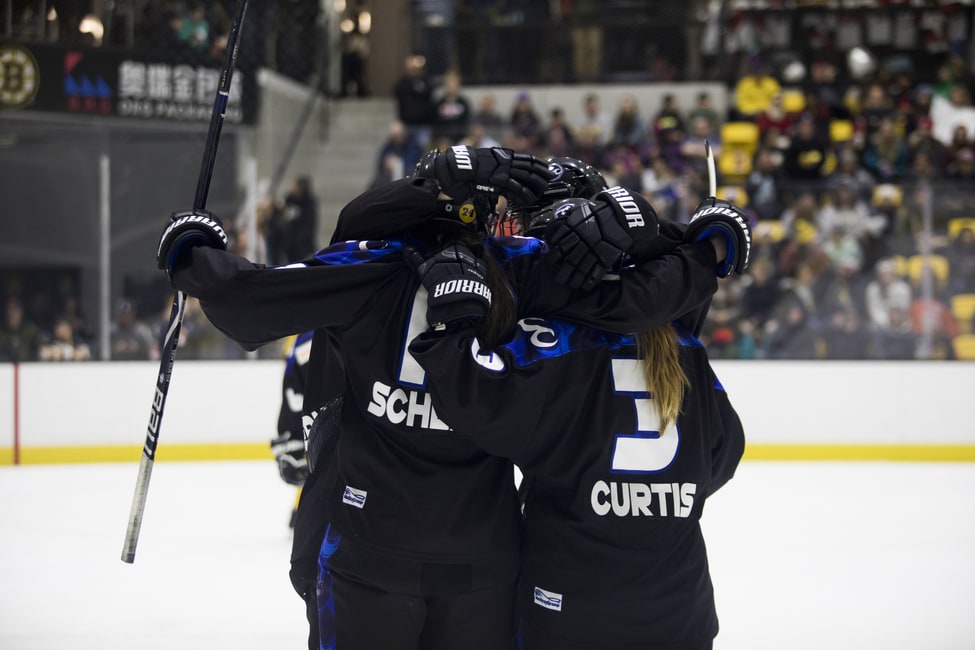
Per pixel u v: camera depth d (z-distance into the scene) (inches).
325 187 365.4
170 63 382.9
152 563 188.5
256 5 404.5
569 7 459.8
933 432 306.2
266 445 306.0
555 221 79.1
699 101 421.4
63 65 366.9
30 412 301.6
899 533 215.6
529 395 77.5
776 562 191.3
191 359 309.0
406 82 422.3
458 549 79.6
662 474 79.3
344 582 81.0
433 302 75.4
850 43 467.5
